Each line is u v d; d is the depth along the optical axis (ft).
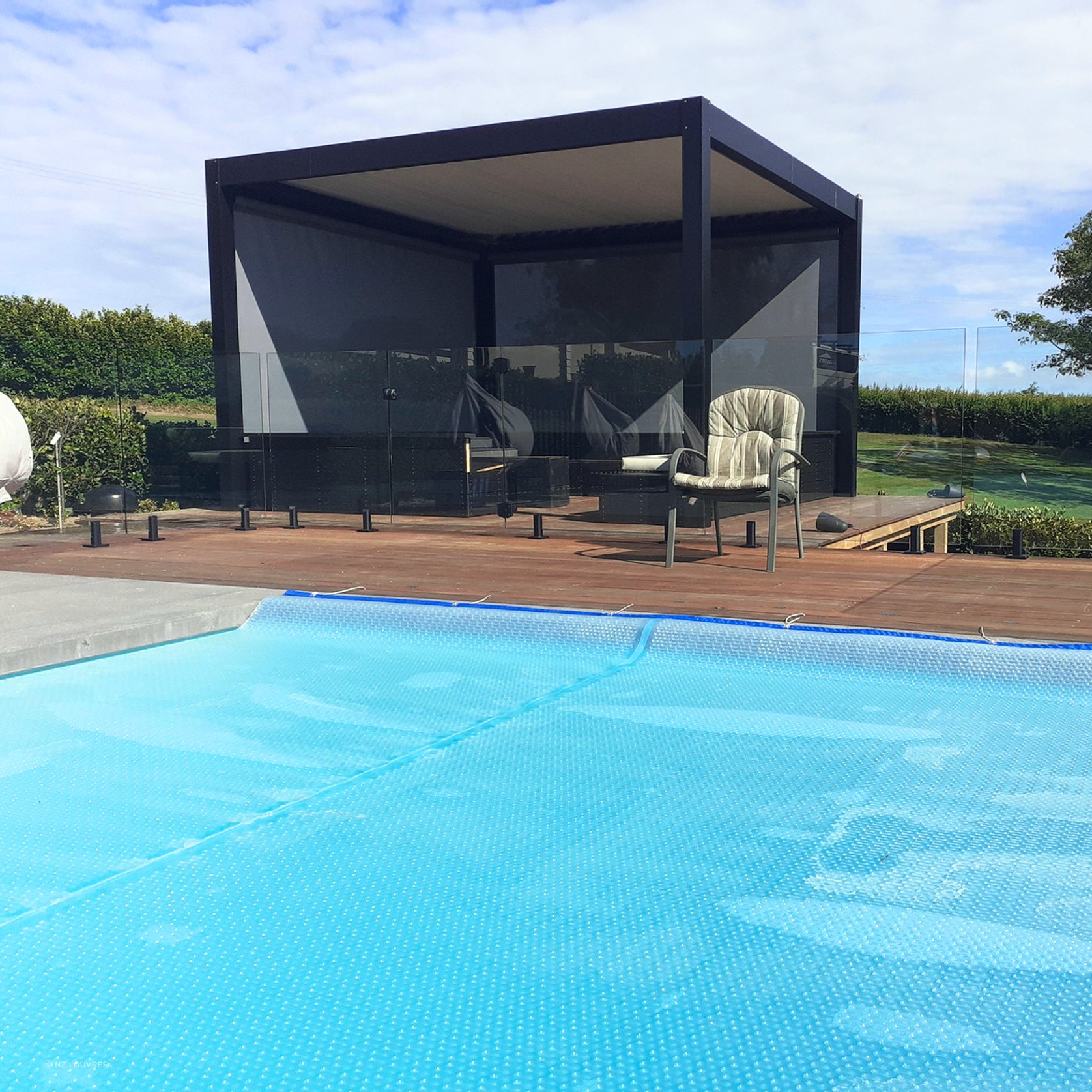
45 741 11.33
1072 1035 5.57
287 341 37.24
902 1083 5.16
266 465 31.04
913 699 12.30
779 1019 5.78
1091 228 61.62
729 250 46.19
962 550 24.59
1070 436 23.95
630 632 14.60
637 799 9.40
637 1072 5.31
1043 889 7.40
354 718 12.04
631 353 25.03
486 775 10.10
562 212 42.80
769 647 13.78
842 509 25.07
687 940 6.75
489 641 15.46
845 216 41.19
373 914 7.23
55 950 6.77
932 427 24.48
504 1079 5.27
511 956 6.57
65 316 51.96
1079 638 13.00
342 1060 5.47
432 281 46.96
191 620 15.90
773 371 25.04
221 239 33.42
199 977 6.38
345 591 17.54
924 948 6.57
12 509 29.60
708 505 24.50
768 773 9.98
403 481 29.07
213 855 8.32
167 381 30.83
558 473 26.25
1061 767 9.98
